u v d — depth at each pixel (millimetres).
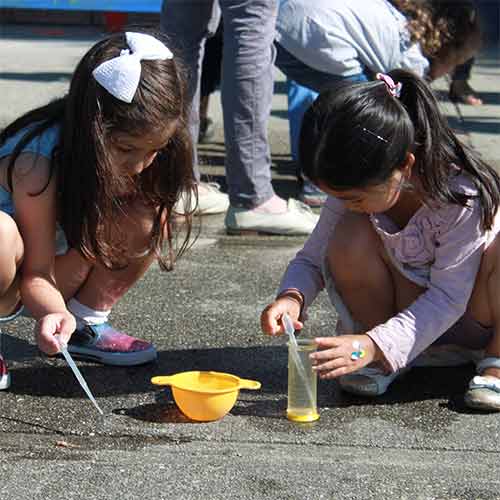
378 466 2623
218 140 6738
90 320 3291
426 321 2904
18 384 3129
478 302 3023
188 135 3068
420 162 2807
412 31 4836
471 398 2951
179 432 2812
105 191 2832
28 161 2889
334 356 2801
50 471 2566
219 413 2863
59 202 2926
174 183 3102
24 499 2416
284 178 5777
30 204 2895
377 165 2635
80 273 3207
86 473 2557
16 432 2797
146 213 3107
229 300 3932
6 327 3631
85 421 2873
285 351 3459
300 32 4965
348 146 2615
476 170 2877
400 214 2965
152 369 3279
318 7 4949
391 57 4879
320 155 2645
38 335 2709
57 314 2783
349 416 2936
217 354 3416
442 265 2926
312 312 3836
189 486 2494
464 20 4867
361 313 3098
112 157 2795
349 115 2627
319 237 3170
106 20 12867
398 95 2787
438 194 2830
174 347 3471
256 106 4586
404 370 3186
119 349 3291
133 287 4059
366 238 2994
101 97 2732
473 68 10062
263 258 4465
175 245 4434
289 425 2867
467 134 6617
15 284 3020
